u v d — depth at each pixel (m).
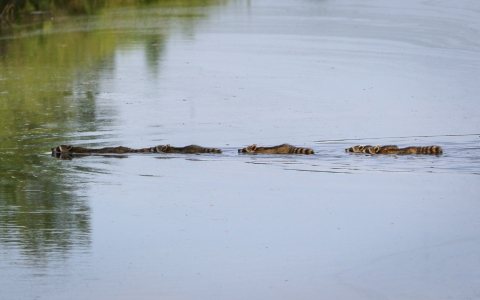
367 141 75.56
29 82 109.56
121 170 68.38
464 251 49.06
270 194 61.00
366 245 50.41
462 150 71.88
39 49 136.88
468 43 132.25
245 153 72.62
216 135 79.44
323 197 60.09
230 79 109.56
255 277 45.94
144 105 94.50
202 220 55.72
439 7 179.25
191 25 164.75
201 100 96.81
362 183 63.19
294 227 53.88
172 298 43.22
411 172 65.88
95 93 101.94
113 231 53.81
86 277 46.12
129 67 120.19
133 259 48.75
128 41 144.50
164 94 100.69
